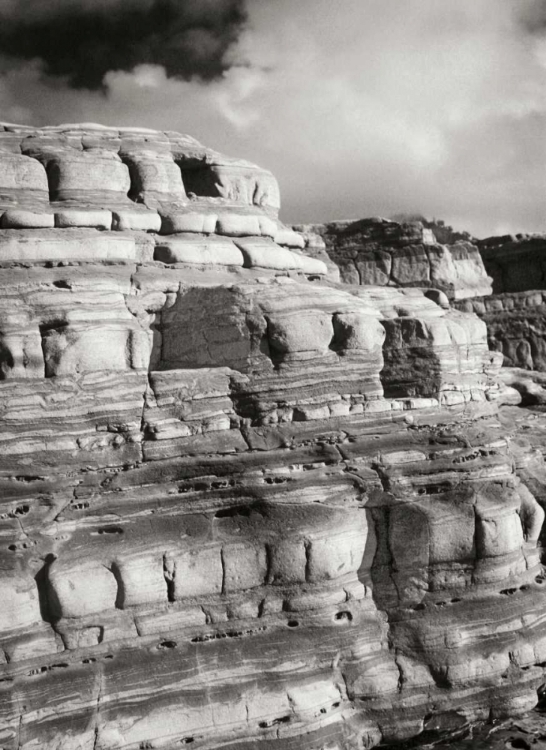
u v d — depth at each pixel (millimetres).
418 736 13836
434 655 14047
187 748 12594
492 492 14805
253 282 15297
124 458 13898
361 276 26797
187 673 13031
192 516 13898
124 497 13727
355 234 27297
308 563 13719
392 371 15500
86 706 12453
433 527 14211
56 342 13883
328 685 13547
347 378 14805
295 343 14461
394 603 14375
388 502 14414
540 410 20750
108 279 14734
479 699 14070
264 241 17469
